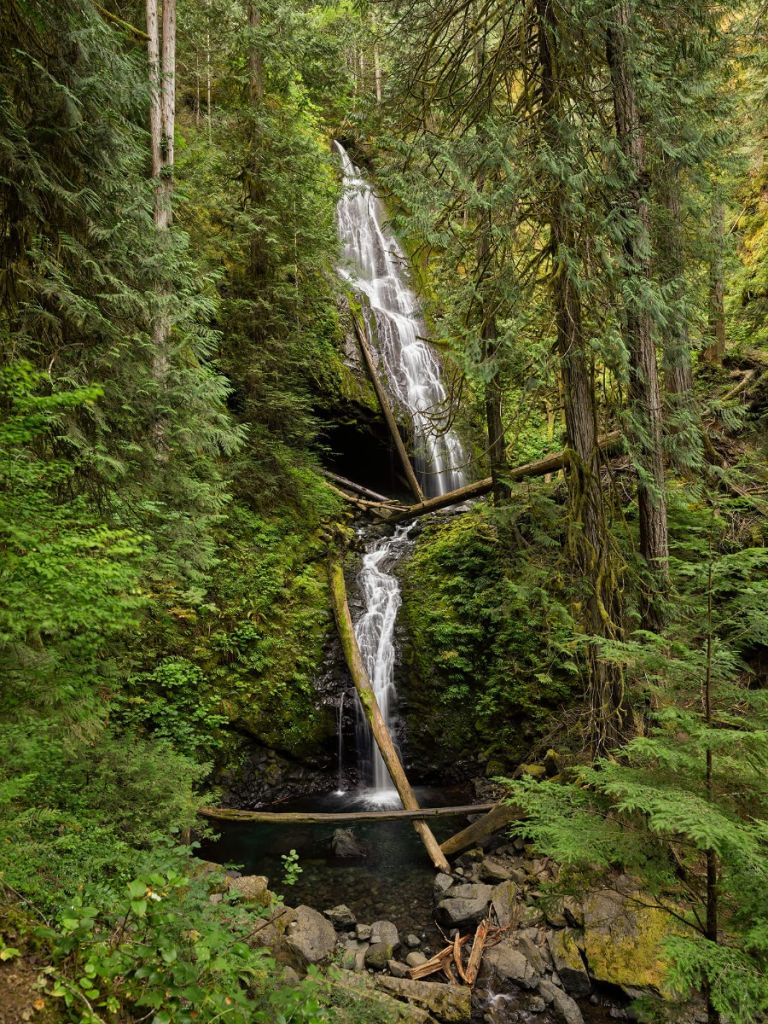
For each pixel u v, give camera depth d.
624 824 3.86
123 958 2.53
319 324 13.86
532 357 6.06
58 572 3.00
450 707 9.66
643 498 6.66
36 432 3.08
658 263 7.15
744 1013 2.77
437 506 12.14
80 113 4.92
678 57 6.87
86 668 4.23
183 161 10.91
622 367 5.81
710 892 3.32
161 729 7.73
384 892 6.68
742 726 3.70
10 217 4.81
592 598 6.16
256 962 3.10
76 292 5.18
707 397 10.80
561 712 8.82
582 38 6.11
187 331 6.62
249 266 11.78
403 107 7.94
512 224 6.18
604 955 5.32
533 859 6.84
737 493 8.24
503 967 5.39
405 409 15.01
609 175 5.91
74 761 5.05
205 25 11.95
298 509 11.76
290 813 8.13
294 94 13.26
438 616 10.24
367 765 9.59
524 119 6.31
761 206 14.64
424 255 17.89
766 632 3.47
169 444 5.87
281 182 11.03
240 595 9.63
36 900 2.88
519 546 7.88
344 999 4.05
